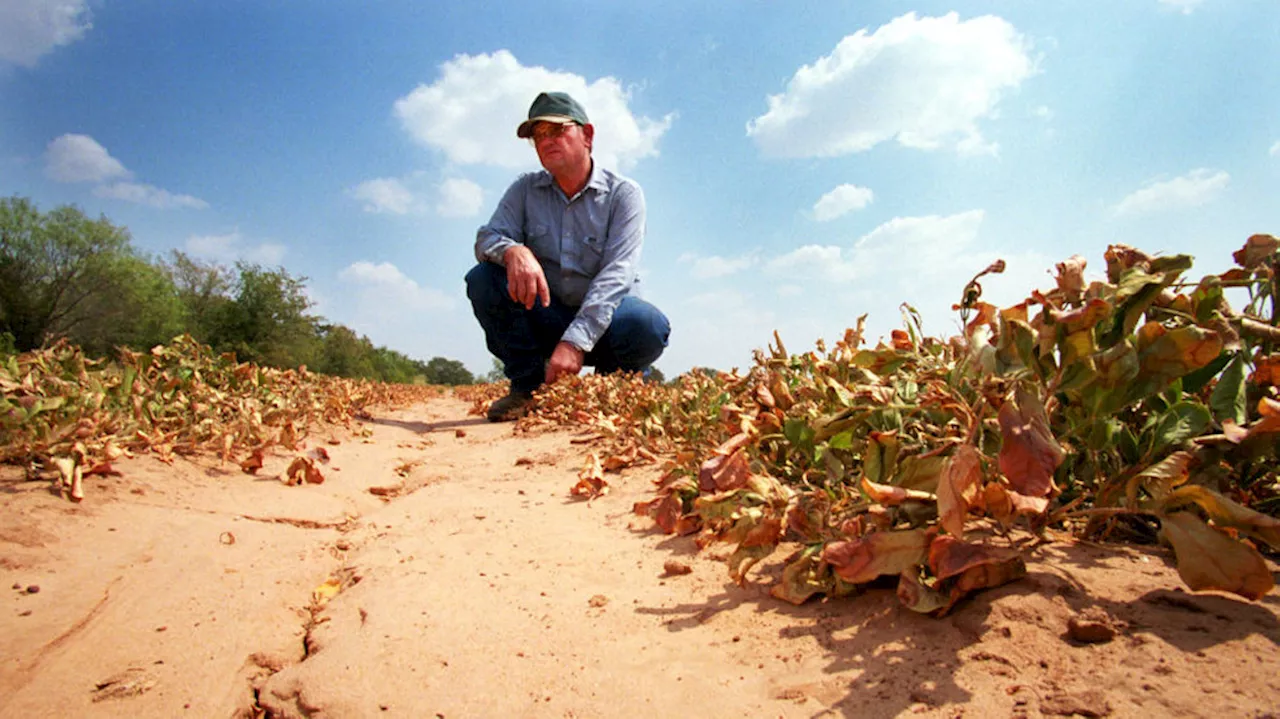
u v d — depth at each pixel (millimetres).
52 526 1979
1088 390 1397
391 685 1260
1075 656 1034
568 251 6090
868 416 1770
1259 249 1568
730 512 1685
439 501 2824
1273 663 940
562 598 1634
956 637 1143
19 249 32375
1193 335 1315
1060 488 1417
